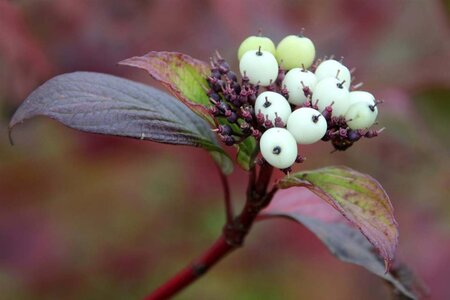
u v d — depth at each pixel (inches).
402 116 16.8
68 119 10.2
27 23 14.8
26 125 15.7
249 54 10.3
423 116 16.7
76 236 16.3
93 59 15.1
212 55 15.4
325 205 12.3
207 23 15.4
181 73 10.7
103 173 16.3
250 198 11.2
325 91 10.1
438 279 16.3
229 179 16.6
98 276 16.5
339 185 10.4
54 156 16.1
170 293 12.1
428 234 16.7
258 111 10.1
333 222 12.2
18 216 16.0
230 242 11.6
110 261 16.6
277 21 16.2
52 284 16.1
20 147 15.9
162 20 15.2
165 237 17.1
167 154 16.4
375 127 17.1
